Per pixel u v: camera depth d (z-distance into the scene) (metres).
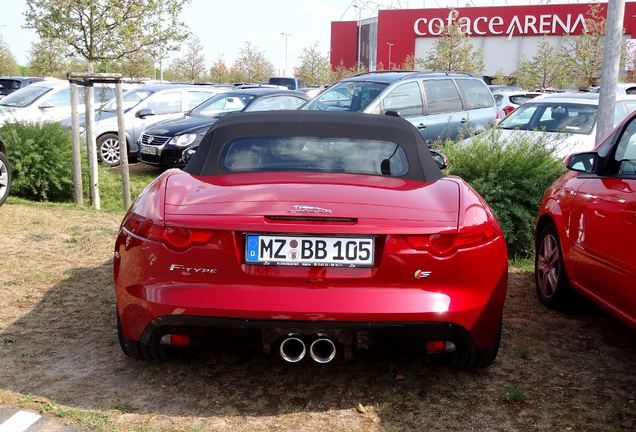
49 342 3.99
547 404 3.32
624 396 3.43
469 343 3.17
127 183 8.75
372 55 85.00
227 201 3.14
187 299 2.99
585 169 4.37
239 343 3.12
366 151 3.81
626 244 3.67
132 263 3.16
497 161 6.53
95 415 3.10
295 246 3.00
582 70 41.69
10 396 3.28
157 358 3.54
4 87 23.42
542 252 5.04
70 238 6.67
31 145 9.03
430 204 3.20
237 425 3.05
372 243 3.01
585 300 4.71
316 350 3.13
